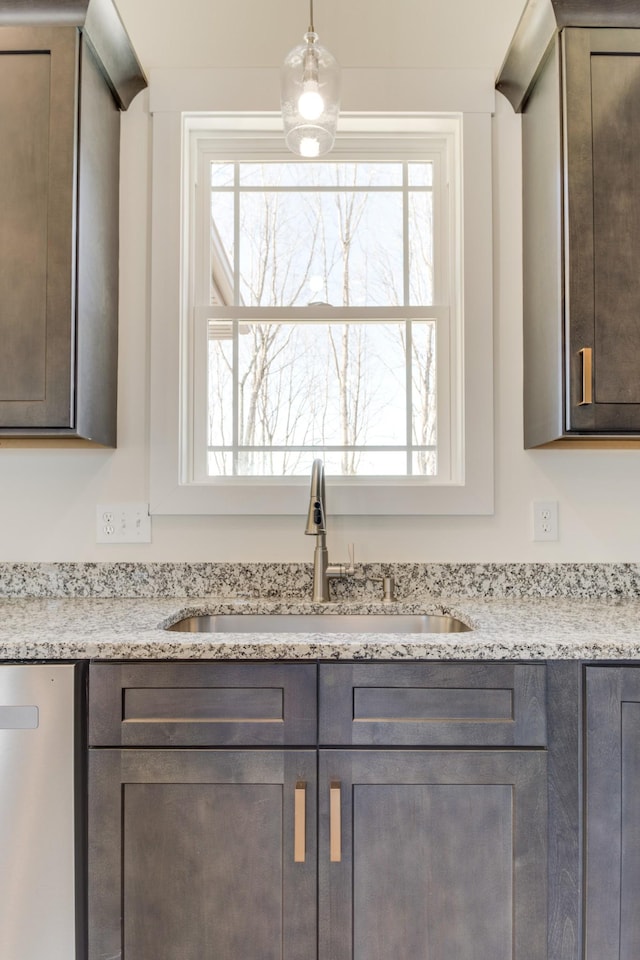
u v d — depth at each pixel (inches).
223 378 66.8
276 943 40.5
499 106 64.4
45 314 51.1
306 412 66.7
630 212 51.2
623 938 40.7
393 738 41.1
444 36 64.9
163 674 41.4
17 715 41.1
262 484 62.7
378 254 67.2
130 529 62.2
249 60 64.8
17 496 62.5
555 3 50.6
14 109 51.6
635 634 44.0
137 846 40.9
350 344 66.8
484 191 63.3
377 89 63.5
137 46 64.6
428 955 40.5
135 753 41.1
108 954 40.6
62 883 40.6
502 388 63.3
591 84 51.4
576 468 63.0
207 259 66.8
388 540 62.4
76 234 52.1
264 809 41.0
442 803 40.9
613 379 50.9
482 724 41.2
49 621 48.9
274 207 67.6
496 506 62.7
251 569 61.7
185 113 63.9
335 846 40.4
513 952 40.4
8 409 50.9
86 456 62.6
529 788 40.9
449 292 66.4
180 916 40.6
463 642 41.7
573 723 41.4
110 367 60.7
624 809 41.1
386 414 66.6
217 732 41.2
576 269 51.1
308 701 41.3
